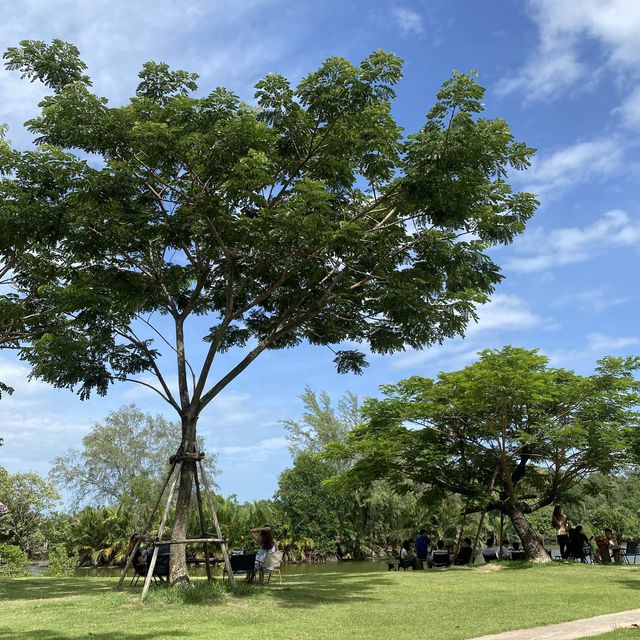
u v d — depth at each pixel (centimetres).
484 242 1441
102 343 1502
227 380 1378
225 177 1207
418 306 1354
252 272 1430
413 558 2253
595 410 2125
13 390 1881
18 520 3434
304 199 1126
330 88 1234
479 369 2030
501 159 1288
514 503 2166
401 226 1395
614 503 4978
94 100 1201
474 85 1196
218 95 1240
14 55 1325
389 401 2277
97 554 4497
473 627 852
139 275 1366
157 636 805
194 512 3941
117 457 5172
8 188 1199
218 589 1214
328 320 1579
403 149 1280
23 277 1803
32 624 929
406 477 2316
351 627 866
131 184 1196
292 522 4562
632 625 804
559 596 1198
